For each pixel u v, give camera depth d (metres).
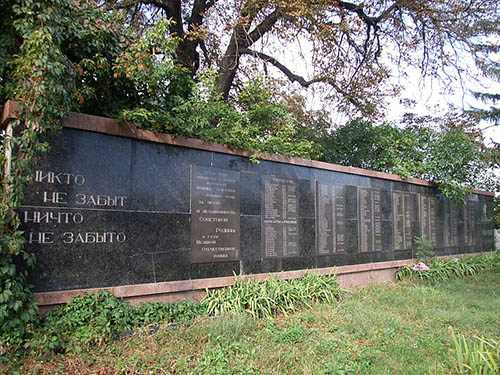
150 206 6.02
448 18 12.10
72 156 5.31
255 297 6.51
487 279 10.89
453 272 11.41
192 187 6.57
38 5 4.82
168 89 7.06
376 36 13.85
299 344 5.24
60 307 4.93
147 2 11.50
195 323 5.45
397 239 10.91
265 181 7.75
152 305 5.67
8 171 4.70
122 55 6.11
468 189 12.42
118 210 5.66
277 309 6.62
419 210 11.93
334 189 9.20
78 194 5.31
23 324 4.43
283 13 10.30
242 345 4.94
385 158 11.73
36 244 4.91
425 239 11.79
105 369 4.22
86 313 4.88
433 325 6.26
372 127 12.03
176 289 6.13
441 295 8.29
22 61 4.62
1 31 5.34
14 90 4.82
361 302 7.46
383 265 10.18
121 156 5.78
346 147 11.85
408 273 10.62
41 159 5.04
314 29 10.41
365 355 4.84
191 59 11.95
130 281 5.68
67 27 5.60
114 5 10.36
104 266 5.46
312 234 8.53
